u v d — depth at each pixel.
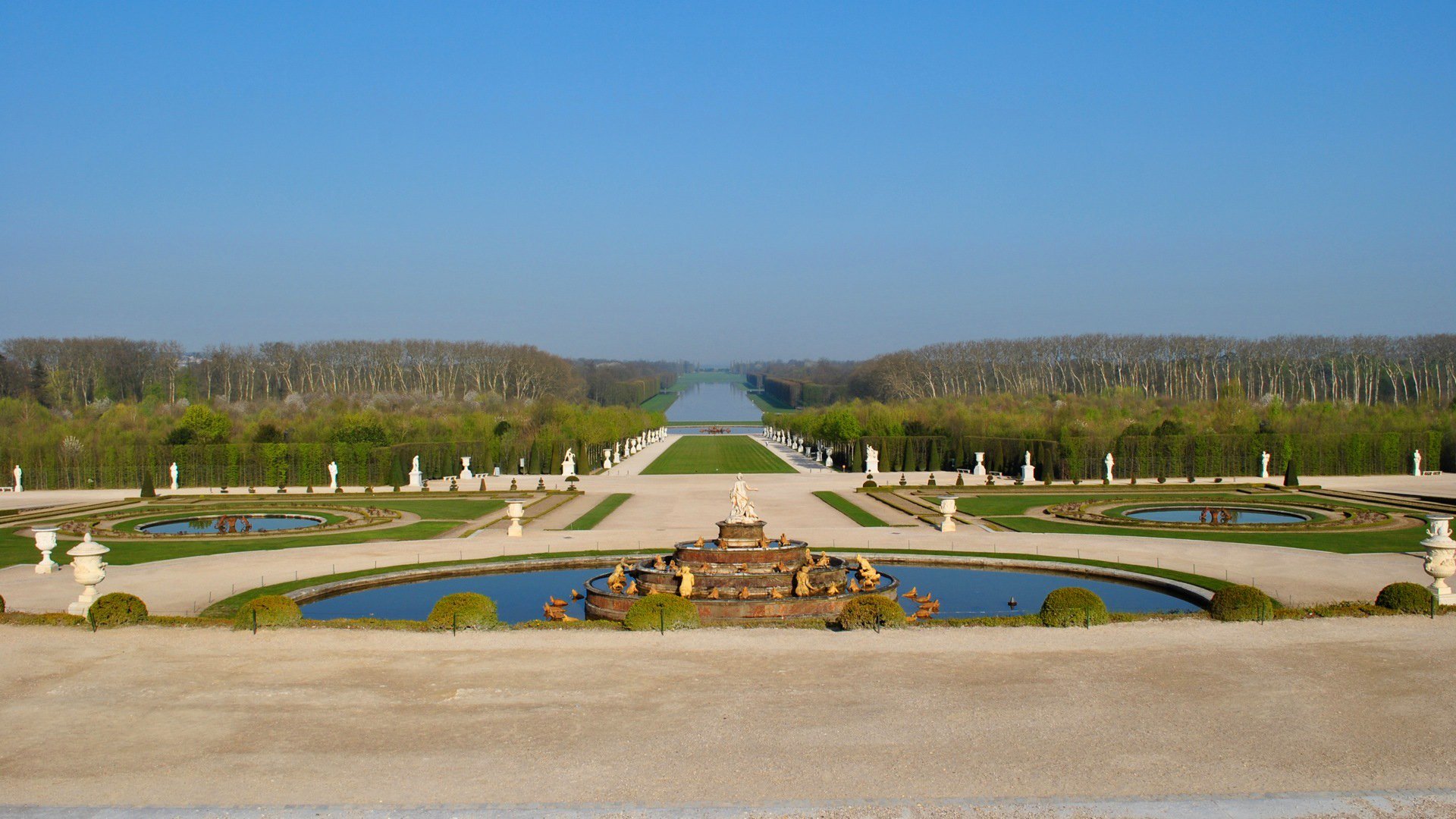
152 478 100.00
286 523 71.94
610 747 21.75
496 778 20.17
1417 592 32.91
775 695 25.16
